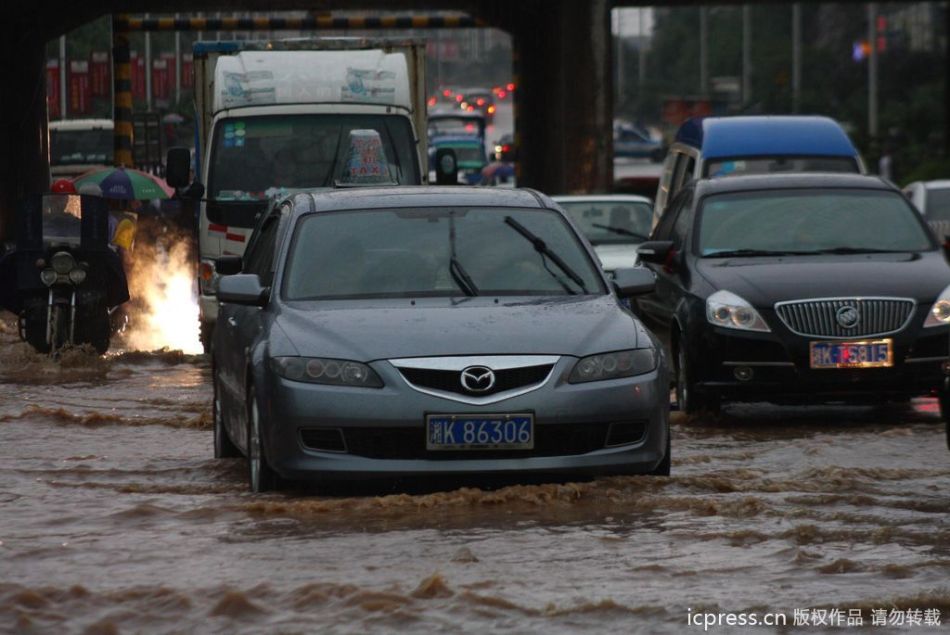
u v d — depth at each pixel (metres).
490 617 15.45
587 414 21.67
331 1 91.38
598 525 19.88
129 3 83.31
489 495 21.28
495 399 21.48
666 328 35.28
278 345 22.27
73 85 109.75
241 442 24.47
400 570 17.45
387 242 24.44
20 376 39.72
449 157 48.34
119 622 15.45
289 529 19.75
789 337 31.66
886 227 34.97
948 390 23.30
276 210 26.83
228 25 92.38
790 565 17.61
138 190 58.31
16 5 80.56
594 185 81.25
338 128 46.81
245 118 46.69
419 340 21.84
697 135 51.84
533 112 97.12
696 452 27.34
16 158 83.44
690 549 18.47
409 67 51.09
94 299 43.34
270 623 15.30
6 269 43.22
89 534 19.52
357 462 21.42
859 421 32.56
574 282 24.16
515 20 96.12
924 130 169.12
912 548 18.47
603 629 15.02
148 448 27.77
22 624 15.34
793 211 35.44
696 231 35.22
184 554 18.33
